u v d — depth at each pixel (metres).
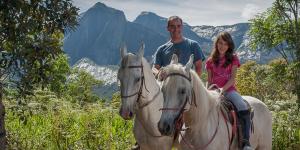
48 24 4.66
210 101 4.05
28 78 4.50
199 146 3.95
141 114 4.70
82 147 6.82
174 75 3.60
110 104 10.34
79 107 10.26
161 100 4.83
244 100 4.46
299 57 30.34
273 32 31.80
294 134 7.90
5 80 4.54
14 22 4.38
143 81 4.63
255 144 4.75
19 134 6.95
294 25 31.55
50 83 4.78
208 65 4.59
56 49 4.49
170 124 3.50
